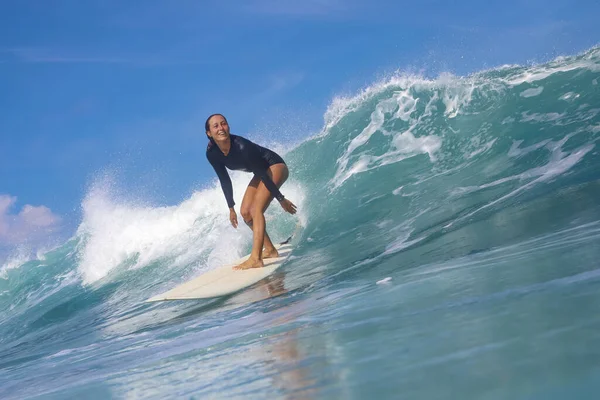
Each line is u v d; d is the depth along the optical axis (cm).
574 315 119
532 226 353
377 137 836
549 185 490
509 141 693
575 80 736
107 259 957
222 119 571
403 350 125
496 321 132
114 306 697
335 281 391
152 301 543
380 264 411
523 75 786
